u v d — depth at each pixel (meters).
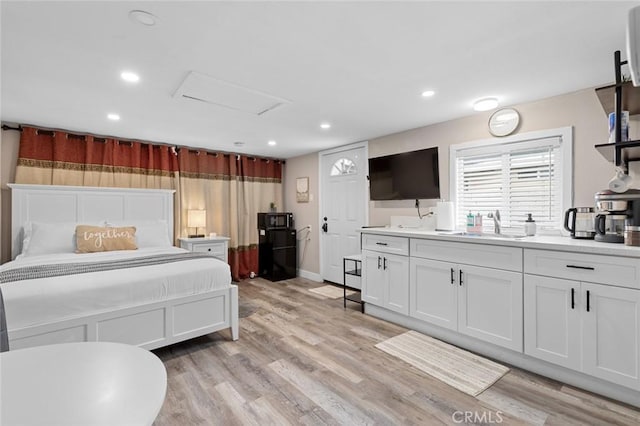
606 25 1.62
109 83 2.30
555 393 1.95
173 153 4.42
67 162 3.62
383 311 3.30
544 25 1.62
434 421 1.71
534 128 2.71
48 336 1.94
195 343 2.72
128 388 0.77
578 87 2.42
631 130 2.22
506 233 2.85
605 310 1.86
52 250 3.15
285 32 1.67
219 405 1.86
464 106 2.86
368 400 1.90
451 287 2.64
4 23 1.55
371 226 4.20
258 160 5.44
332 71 2.15
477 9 1.49
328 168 4.93
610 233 2.07
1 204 3.29
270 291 4.43
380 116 3.15
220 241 4.45
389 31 1.67
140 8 1.45
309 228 5.26
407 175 3.61
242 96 2.58
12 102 2.69
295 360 2.41
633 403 1.81
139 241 3.68
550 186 2.65
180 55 1.91
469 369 2.25
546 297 2.10
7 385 0.78
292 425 1.68
